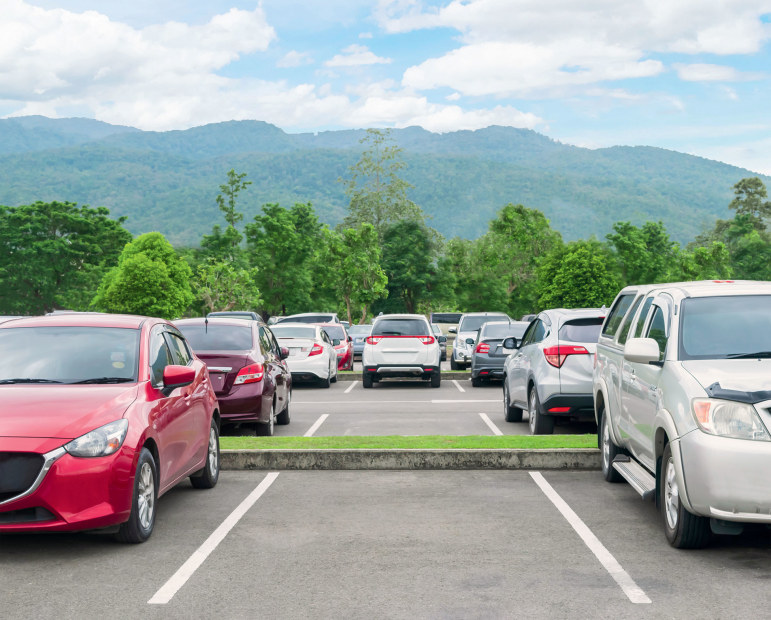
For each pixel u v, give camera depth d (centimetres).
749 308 726
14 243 8900
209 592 558
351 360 3170
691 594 548
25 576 596
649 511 791
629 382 816
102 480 634
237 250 8875
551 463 1006
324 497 858
